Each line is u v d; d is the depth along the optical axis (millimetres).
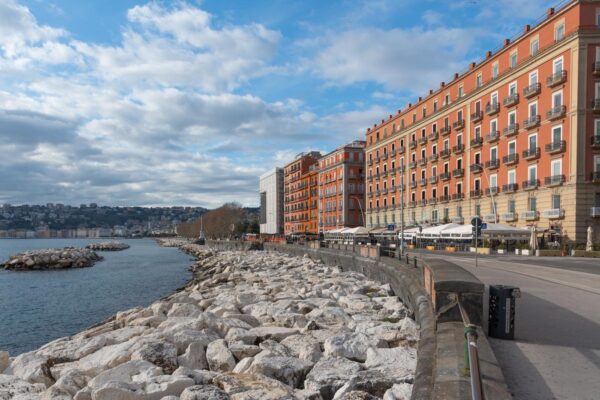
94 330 14820
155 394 7031
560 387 5371
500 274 20531
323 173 101188
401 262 20438
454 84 60469
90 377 8938
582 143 40312
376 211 81875
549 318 9594
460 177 58719
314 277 27594
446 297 7613
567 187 41156
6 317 24000
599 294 13438
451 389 4453
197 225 172000
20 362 9836
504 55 50500
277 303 16688
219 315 15266
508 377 5738
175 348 9828
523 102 47156
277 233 133125
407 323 10961
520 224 46750
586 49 40219
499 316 7680
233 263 46281
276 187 135000
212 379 7750
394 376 7285
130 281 41344
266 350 9406
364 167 91875
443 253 43031
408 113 73250
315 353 9391
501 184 50469
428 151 66688
